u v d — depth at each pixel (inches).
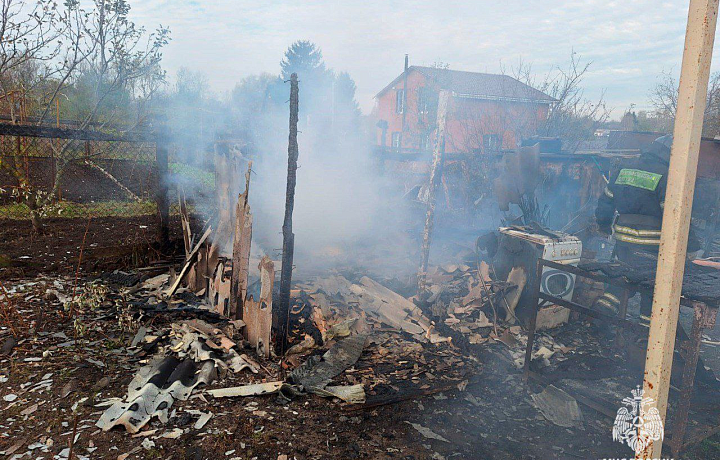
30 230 308.8
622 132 376.5
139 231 325.7
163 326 185.2
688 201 79.8
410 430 130.3
